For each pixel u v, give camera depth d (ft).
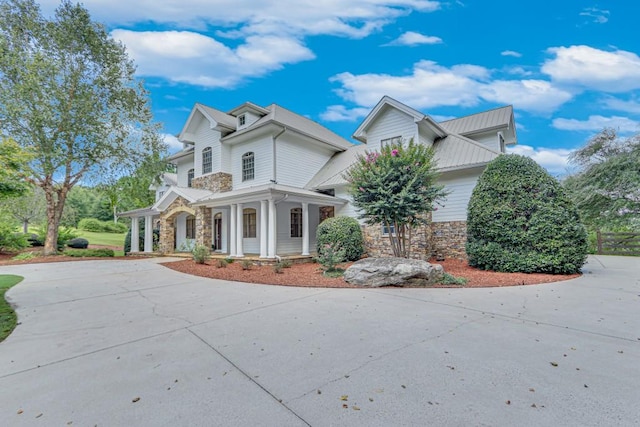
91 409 8.75
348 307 19.58
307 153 56.90
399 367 10.96
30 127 48.62
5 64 46.44
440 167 41.27
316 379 10.22
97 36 53.88
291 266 39.34
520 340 13.38
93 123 53.26
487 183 33.35
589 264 38.34
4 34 47.06
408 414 8.18
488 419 7.89
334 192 52.75
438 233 43.21
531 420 7.82
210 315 18.39
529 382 9.77
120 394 9.55
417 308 19.06
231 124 56.34
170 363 11.75
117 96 57.36
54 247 55.16
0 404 9.11
